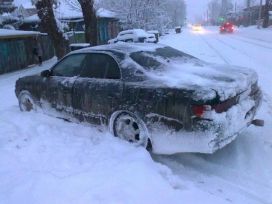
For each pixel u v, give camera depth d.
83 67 5.49
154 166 4.12
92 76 5.30
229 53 16.56
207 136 3.93
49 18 15.05
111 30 38.81
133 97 4.59
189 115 4.04
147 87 4.47
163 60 5.02
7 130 5.68
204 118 3.93
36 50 18.08
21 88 6.67
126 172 3.79
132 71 4.77
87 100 5.26
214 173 4.27
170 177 3.96
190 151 4.16
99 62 5.23
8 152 4.74
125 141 4.82
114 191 3.45
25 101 6.73
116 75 4.93
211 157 4.72
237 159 4.61
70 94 5.54
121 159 4.21
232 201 3.59
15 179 3.87
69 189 3.51
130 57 4.92
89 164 4.17
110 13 38.06
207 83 4.20
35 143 5.00
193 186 3.82
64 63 5.86
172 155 4.84
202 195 3.54
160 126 4.34
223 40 27.97
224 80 4.35
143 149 4.50
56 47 15.58
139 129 4.63
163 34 48.47
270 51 16.98
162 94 4.29
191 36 39.28
